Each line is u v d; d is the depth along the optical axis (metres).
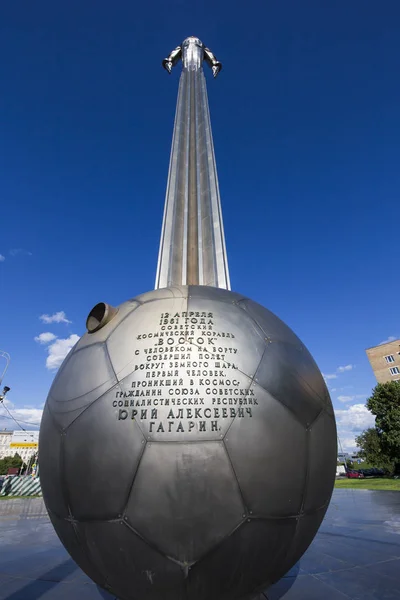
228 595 2.75
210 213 15.57
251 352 3.15
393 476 32.59
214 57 32.50
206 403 2.79
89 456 2.80
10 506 15.23
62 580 4.87
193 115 22.66
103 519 2.71
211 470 2.62
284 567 2.99
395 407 32.47
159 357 3.01
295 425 3.01
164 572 2.63
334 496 14.45
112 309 3.57
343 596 4.12
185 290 3.72
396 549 6.09
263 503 2.71
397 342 57.28
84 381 3.12
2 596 4.30
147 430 2.71
